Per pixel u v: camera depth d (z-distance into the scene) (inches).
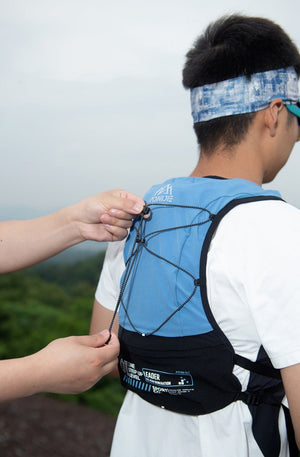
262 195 42.9
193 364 42.6
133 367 48.4
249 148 48.0
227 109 47.3
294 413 38.8
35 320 442.3
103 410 232.5
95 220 52.6
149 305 45.0
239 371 41.8
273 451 43.7
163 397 46.1
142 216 47.1
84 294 1041.5
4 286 661.3
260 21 47.8
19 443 163.5
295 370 37.6
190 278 41.8
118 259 53.1
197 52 50.7
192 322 41.9
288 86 48.1
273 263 38.3
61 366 42.3
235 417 42.7
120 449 50.3
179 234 43.5
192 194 44.9
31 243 55.6
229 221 41.3
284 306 37.7
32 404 209.0
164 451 46.9
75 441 178.1
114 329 55.3
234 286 39.6
